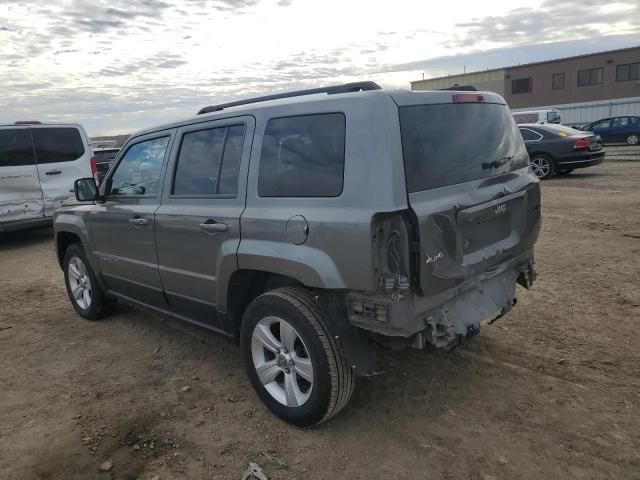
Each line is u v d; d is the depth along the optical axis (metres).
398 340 2.96
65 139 9.73
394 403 3.53
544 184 13.20
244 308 3.72
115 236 4.67
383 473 2.87
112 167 4.77
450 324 2.98
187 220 3.80
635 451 2.94
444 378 3.82
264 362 3.44
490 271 3.38
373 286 2.76
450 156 3.10
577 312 4.91
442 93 3.18
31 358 4.59
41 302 6.22
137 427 3.41
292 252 3.07
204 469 2.98
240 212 3.41
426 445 3.08
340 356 3.04
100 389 3.96
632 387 3.59
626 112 40.75
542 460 2.90
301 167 3.12
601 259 6.54
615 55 45.66
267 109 3.38
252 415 3.50
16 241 10.41
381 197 2.73
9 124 9.05
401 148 2.79
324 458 3.02
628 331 4.46
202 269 3.78
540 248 7.22
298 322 3.08
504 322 4.76
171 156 4.08
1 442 3.29
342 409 3.39
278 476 2.88
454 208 2.93
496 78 52.16
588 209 9.65
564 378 3.75
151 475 2.94
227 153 3.62
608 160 18.58
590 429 3.15
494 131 3.56
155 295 4.39
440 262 2.83
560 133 13.91
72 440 3.28
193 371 4.20
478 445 3.06
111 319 5.48
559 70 48.69
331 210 2.90
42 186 9.41
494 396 3.56
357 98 2.91
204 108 4.11
